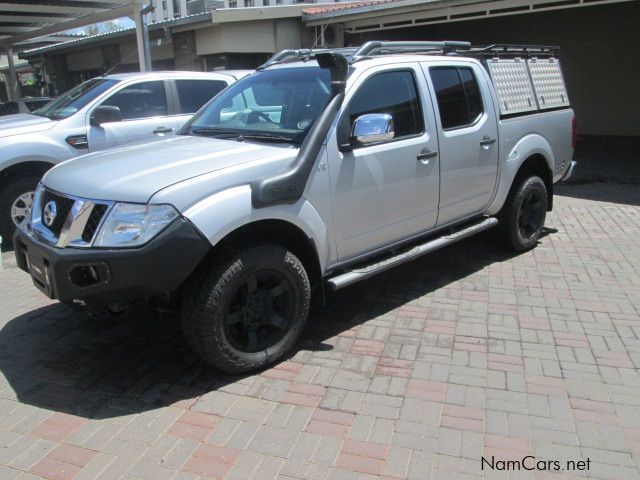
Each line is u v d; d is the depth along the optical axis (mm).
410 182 4406
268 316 3682
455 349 3973
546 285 5160
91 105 6855
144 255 3074
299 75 4363
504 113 5422
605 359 3809
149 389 3521
